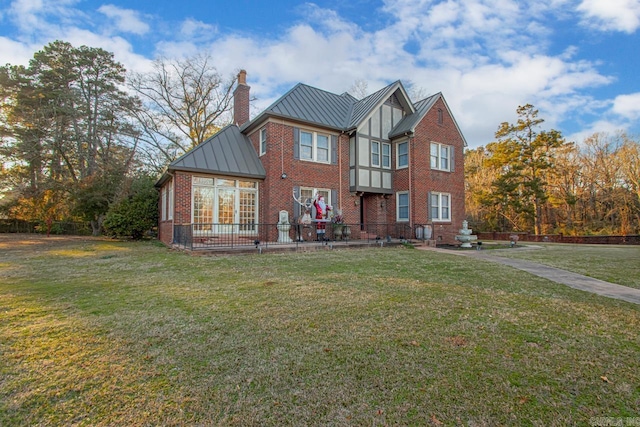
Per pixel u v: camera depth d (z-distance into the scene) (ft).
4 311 14.67
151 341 11.39
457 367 9.63
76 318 13.73
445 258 32.99
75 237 69.62
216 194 43.34
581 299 17.21
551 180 89.04
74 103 76.48
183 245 37.50
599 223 84.48
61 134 75.15
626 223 80.18
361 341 11.42
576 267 28.14
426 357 10.25
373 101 54.24
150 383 8.71
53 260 30.63
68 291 18.42
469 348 10.91
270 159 44.88
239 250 34.22
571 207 87.86
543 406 7.82
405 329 12.55
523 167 82.84
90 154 77.20
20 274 23.52
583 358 10.27
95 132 77.30
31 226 90.89
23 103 78.43
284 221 43.78
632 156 78.64
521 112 84.28
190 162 41.65
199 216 42.11
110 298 16.93
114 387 8.51
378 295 17.49
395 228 55.06
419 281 21.18
